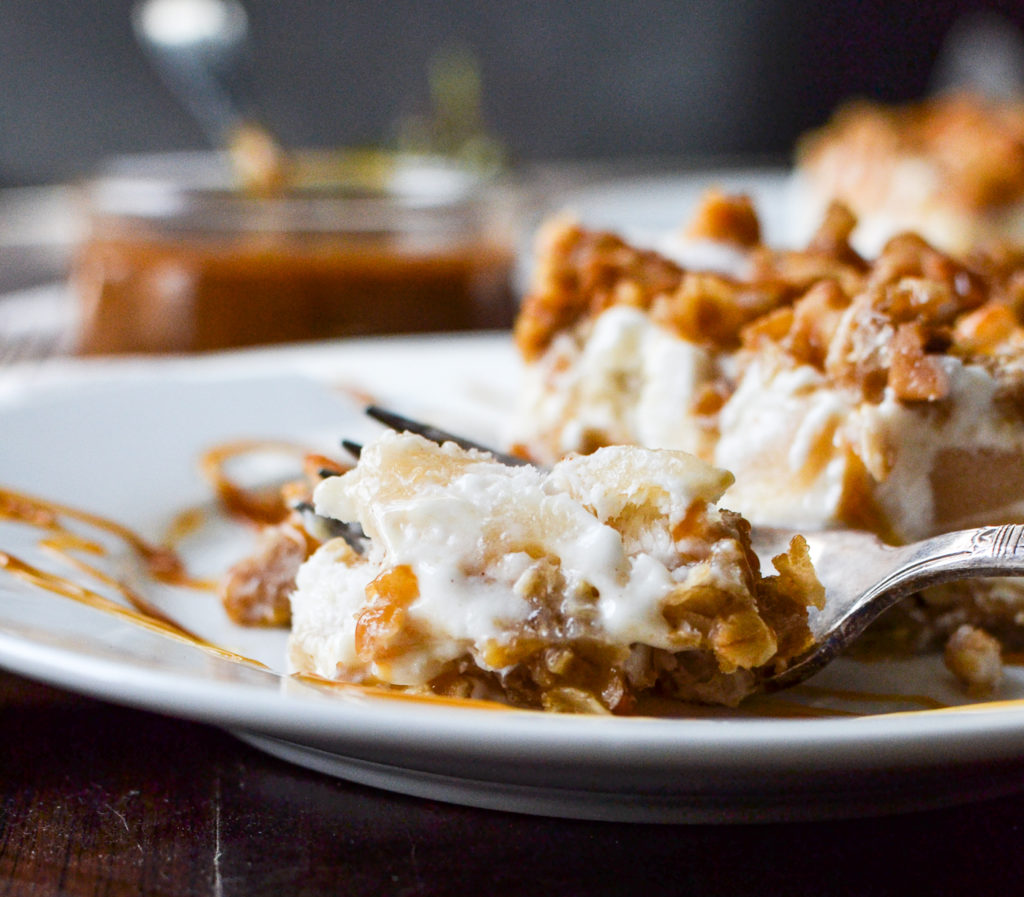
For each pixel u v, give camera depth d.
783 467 0.22
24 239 0.66
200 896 0.17
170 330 0.41
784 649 0.19
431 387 0.31
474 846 0.17
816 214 0.61
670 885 0.17
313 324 0.42
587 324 0.25
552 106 0.98
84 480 0.26
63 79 0.85
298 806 0.18
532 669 0.18
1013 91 0.88
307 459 0.22
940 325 0.22
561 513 0.18
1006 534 0.19
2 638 0.18
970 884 0.17
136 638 0.19
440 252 0.42
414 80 0.91
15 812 0.18
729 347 0.24
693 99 1.00
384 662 0.18
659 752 0.16
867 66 1.03
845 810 0.18
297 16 0.90
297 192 0.44
